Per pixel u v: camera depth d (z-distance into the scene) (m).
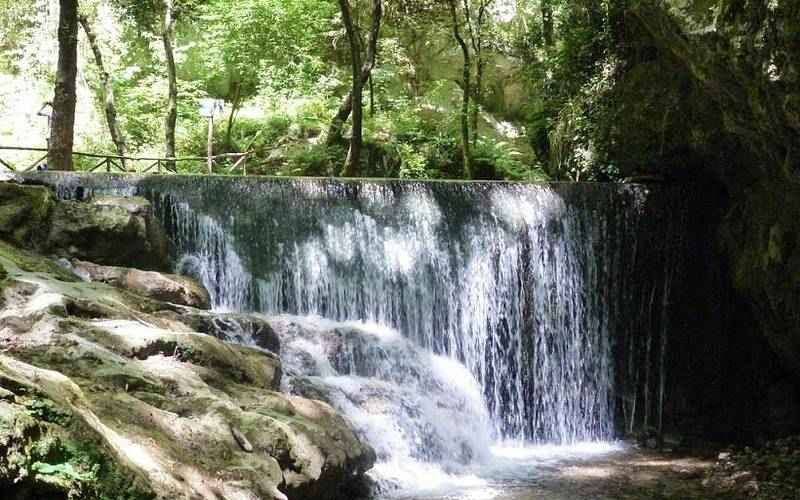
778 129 8.77
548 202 12.91
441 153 21.39
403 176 20.23
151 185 10.96
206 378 6.89
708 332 13.21
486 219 12.59
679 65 12.23
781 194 10.65
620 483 9.55
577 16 15.67
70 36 13.97
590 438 12.70
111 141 21.64
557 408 12.65
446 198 12.45
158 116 22.77
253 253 11.29
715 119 11.50
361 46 22.28
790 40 7.48
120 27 22.77
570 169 15.32
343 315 11.71
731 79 8.91
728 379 13.09
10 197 9.17
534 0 23.06
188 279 9.63
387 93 24.12
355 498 8.02
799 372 12.15
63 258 9.10
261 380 7.61
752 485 9.38
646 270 13.27
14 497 3.52
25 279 7.37
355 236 11.88
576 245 12.97
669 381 13.24
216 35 23.73
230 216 11.26
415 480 9.02
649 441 12.46
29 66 22.20
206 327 8.35
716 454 11.46
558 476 9.83
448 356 12.20
